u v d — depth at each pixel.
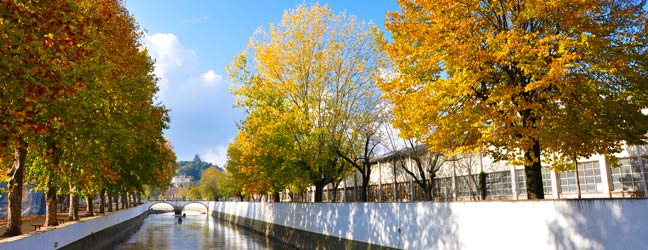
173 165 67.75
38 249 17.47
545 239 11.42
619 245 9.74
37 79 10.30
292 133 24.89
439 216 15.22
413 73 15.31
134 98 21.78
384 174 42.06
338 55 25.22
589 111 13.72
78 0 15.45
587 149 14.20
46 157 17.84
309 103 24.84
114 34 20.31
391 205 18.19
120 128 18.94
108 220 35.38
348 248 21.80
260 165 28.39
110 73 18.19
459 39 14.01
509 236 12.46
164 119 31.36
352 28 25.38
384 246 18.53
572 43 11.97
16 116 10.26
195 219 89.88
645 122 13.95
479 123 13.49
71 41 11.64
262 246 34.06
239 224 60.44
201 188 114.69
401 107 15.21
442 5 14.16
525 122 14.21
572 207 10.81
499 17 14.61
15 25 9.91
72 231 23.44
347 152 26.83
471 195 30.66
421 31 14.35
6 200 36.09
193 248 33.47
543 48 12.09
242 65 26.17
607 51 13.22
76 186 23.91
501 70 14.48
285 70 25.31
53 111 12.97
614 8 13.98
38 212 41.81
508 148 15.43
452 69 14.02
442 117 14.74
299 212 30.58
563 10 12.87
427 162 34.00
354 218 21.45
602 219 10.12
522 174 26.19
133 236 46.00
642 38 13.61
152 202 109.81
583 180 22.81
